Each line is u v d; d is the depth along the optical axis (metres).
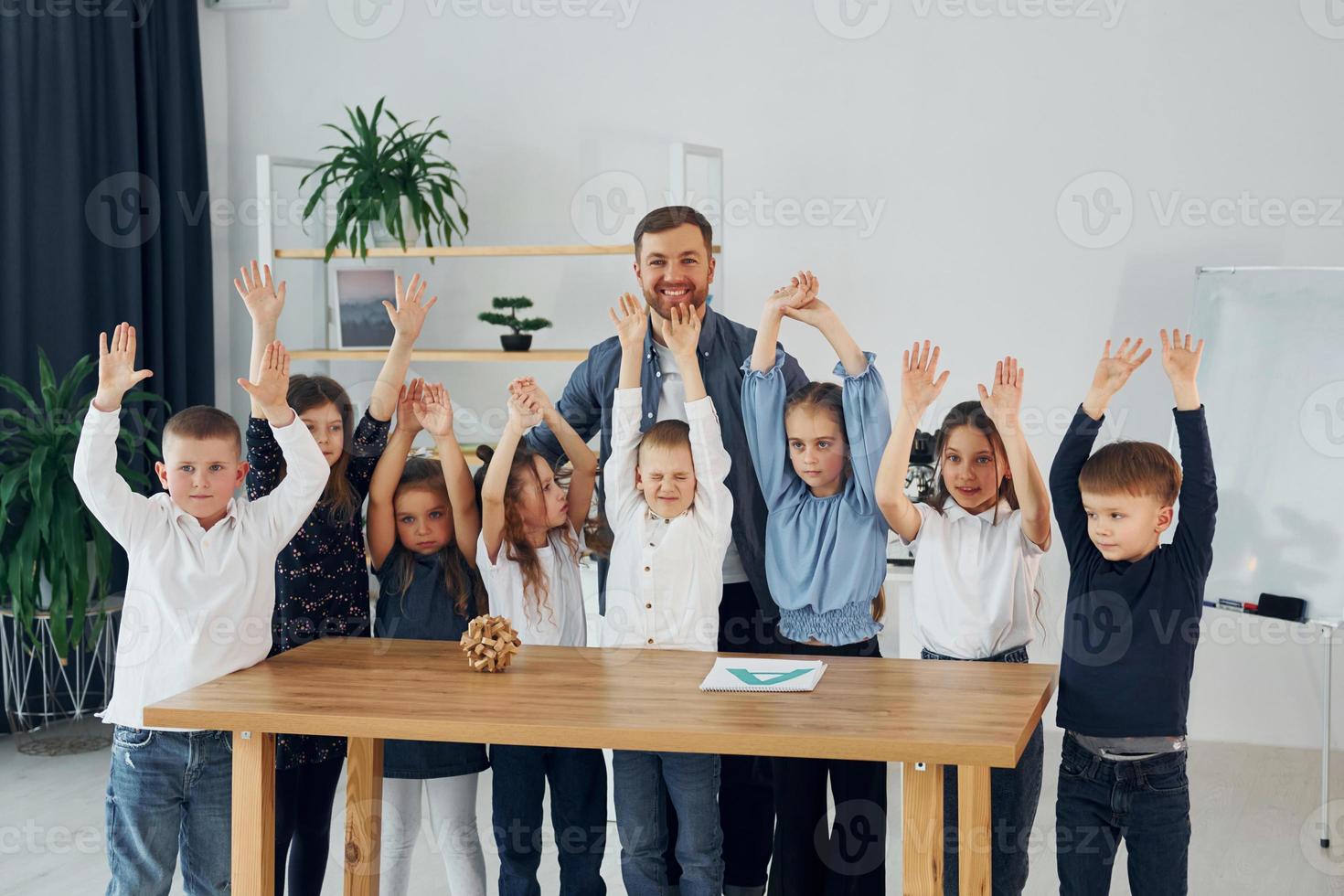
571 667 2.35
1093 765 2.25
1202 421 2.28
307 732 2.06
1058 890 2.91
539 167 4.36
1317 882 2.92
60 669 4.05
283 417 2.36
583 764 2.53
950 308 4.10
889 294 4.14
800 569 2.57
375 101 4.48
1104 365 2.32
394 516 2.72
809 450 2.53
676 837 2.62
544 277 4.39
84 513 3.81
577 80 4.32
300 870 2.53
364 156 4.13
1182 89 3.88
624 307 2.59
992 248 4.05
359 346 4.26
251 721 2.07
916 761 1.88
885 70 4.09
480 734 2.00
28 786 3.61
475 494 2.72
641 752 2.37
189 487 2.35
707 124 4.22
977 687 2.18
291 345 4.57
